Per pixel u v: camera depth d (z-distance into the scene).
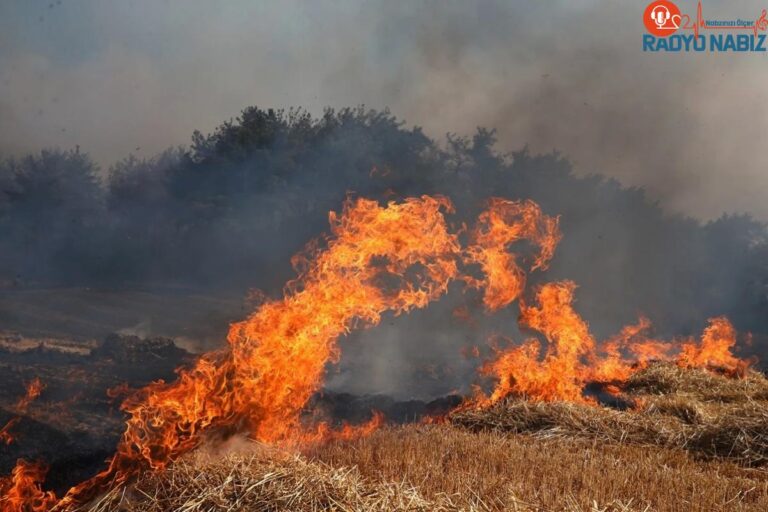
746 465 12.21
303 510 8.12
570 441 12.90
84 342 31.88
